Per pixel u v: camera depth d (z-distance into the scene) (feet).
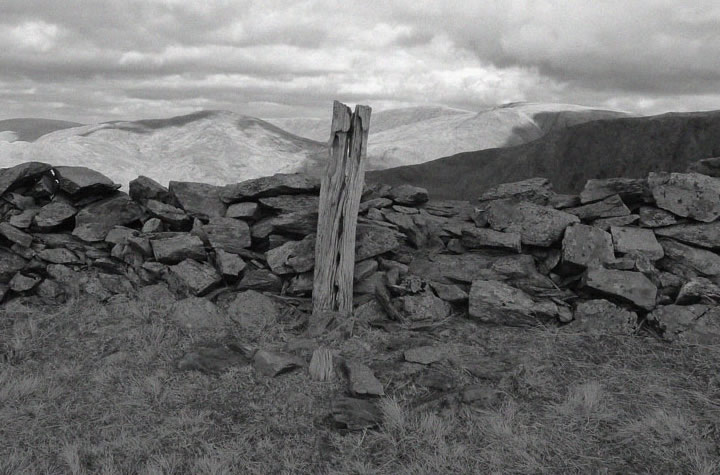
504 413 7.75
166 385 8.53
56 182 12.60
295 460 6.96
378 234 11.65
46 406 7.97
